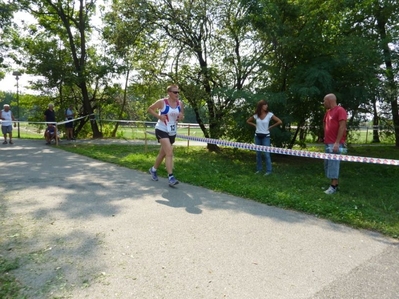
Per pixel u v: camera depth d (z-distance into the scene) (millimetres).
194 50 11820
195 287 2541
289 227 3918
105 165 7875
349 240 3582
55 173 6688
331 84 8492
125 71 17656
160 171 7031
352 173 8047
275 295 2475
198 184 5973
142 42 12516
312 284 2646
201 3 11398
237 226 3891
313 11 9211
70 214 4117
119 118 21000
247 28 10297
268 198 4980
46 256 2961
